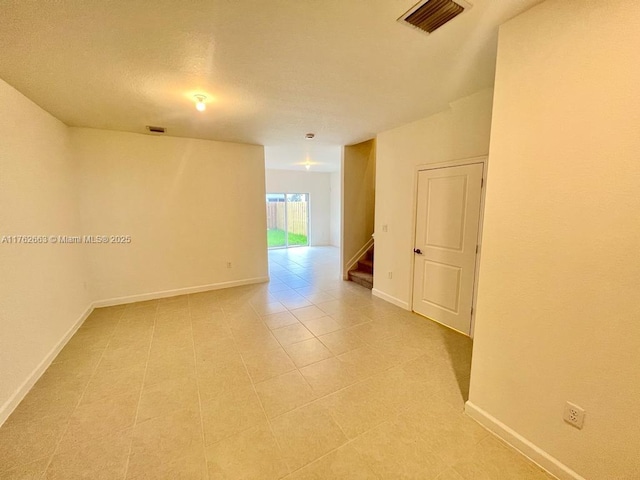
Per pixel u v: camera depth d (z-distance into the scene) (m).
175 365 2.44
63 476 1.43
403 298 3.77
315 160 6.46
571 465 1.38
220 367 2.41
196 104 2.61
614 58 1.14
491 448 1.61
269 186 8.37
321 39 1.64
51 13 1.35
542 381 1.47
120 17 1.40
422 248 3.43
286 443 1.64
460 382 2.21
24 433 1.70
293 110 2.88
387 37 1.63
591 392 1.29
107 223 3.72
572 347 1.34
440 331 3.08
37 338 2.29
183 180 4.16
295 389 2.12
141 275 4.01
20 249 2.12
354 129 3.71
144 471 1.46
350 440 1.66
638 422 1.17
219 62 1.89
